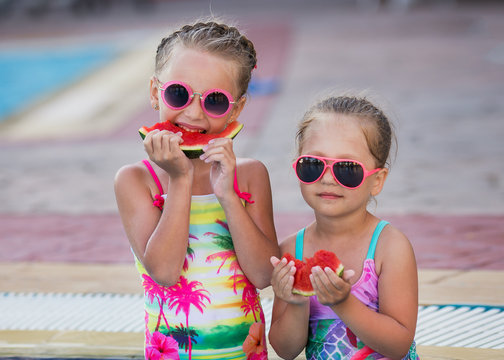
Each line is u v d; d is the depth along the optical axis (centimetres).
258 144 891
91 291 420
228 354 257
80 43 2536
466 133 920
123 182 260
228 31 263
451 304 377
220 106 249
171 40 259
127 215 259
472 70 1489
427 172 735
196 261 255
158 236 242
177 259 243
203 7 4012
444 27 2472
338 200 248
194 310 254
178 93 247
